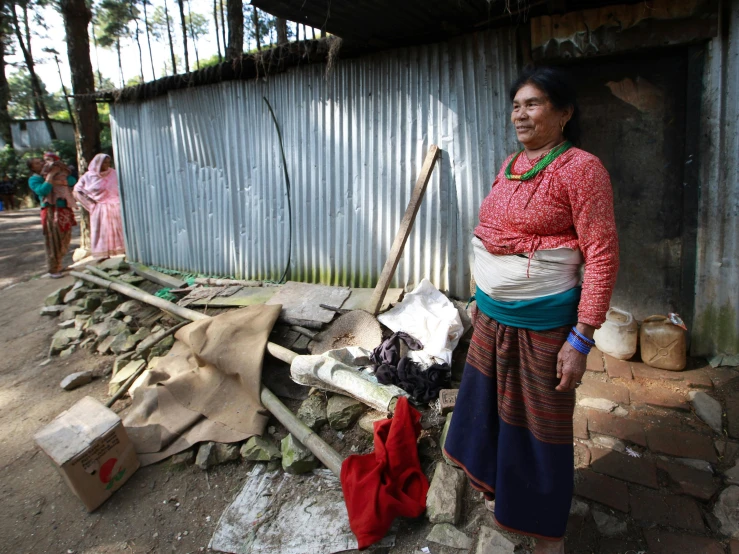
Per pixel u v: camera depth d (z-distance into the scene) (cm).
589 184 143
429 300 357
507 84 331
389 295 382
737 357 295
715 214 290
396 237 367
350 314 350
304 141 436
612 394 279
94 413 278
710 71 276
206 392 319
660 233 313
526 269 157
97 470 263
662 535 195
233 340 329
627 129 308
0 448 339
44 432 265
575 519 205
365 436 266
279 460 271
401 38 352
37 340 512
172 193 553
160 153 553
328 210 434
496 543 196
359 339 338
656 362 298
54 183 684
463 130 355
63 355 470
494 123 342
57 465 251
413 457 232
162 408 314
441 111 362
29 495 286
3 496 288
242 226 499
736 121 275
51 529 256
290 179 452
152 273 573
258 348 319
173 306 436
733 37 267
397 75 375
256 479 265
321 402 288
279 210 467
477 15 308
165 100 529
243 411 303
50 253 693
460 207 366
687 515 202
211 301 433
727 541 189
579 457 237
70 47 712
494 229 166
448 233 376
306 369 287
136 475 283
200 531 243
